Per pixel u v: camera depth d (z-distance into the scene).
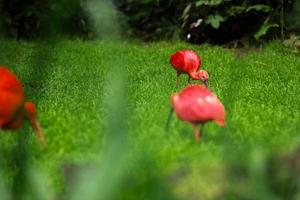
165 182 2.29
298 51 12.35
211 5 13.57
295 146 3.68
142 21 15.07
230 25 14.00
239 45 13.81
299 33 13.22
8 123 4.38
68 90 7.95
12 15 14.18
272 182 2.90
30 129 5.36
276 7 13.43
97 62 10.74
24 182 2.59
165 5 14.98
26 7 14.10
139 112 6.01
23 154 2.80
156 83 8.82
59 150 4.70
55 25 2.16
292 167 3.00
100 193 1.94
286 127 5.47
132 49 12.47
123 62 2.11
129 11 15.15
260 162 2.79
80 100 7.12
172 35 14.73
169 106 6.41
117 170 1.95
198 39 14.37
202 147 4.61
